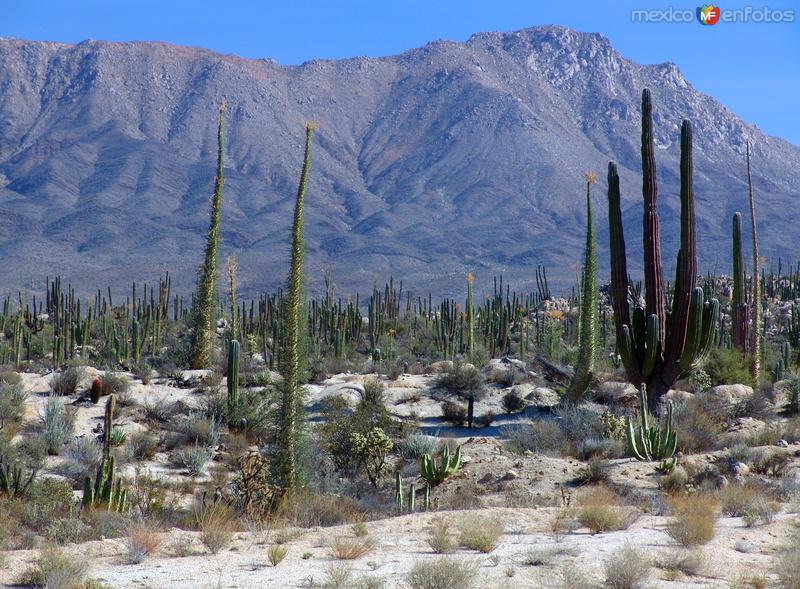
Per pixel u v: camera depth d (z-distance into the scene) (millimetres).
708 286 151875
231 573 17406
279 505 27672
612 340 93938
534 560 17891
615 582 15773
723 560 18344
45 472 34969
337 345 86250
